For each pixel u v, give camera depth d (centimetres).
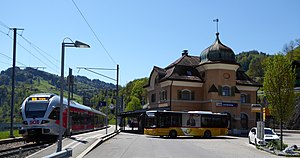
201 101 5819
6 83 12106
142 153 2234
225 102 5609
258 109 3347
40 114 3130
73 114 3972
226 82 5669
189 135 4275
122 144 2928
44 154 1838
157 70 6281
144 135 4622
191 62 6147
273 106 2641
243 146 3086
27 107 3172
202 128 4334
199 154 2248
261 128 2967
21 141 3406
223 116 4475
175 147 2761
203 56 5962
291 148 2461
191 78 5800
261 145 2884
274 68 2650
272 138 3066
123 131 6012
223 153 2361
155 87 6412
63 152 1187
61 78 1839
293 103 2641
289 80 2622
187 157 2061
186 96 5769
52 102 3231
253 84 6266
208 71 5725
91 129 5362
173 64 6150
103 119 7175
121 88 13925
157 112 4234
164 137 4338
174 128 4234
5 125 5503
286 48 9594
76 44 1891
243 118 6150
